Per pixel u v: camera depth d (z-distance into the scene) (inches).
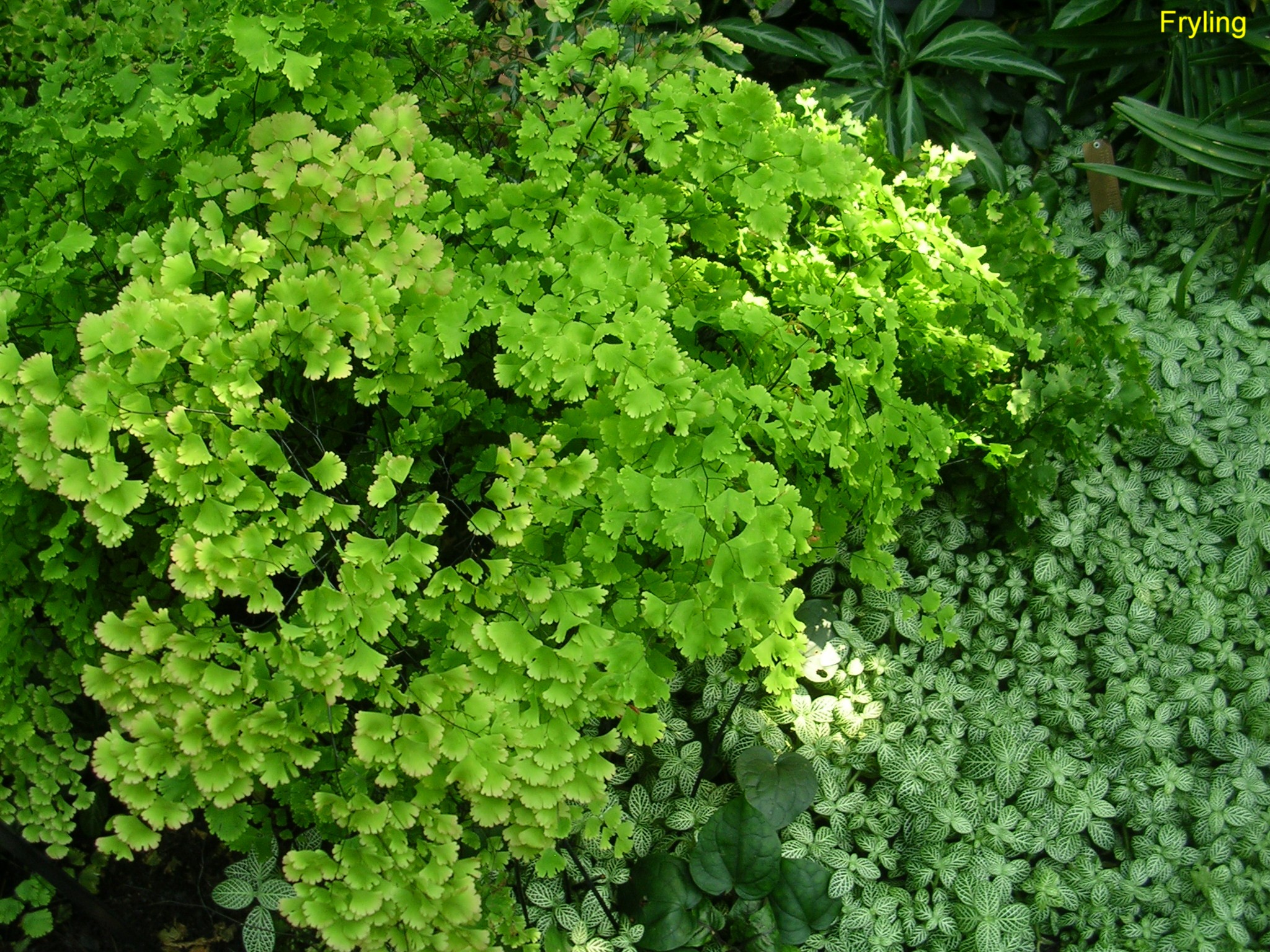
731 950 29.5
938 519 35.5
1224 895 31.4
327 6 25.7
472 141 32.2
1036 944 31.3
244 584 22.5
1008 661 34.2
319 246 24.2
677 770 31.1
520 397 26.0
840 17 44.7
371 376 27.0
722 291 28.2
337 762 23.6
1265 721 33.3
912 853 31.4
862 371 26.8
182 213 25.6
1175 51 41.9
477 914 23.2
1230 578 35.1
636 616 25.4
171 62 29.3
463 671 23.2
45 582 26.5
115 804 29.9
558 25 39.2
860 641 33.2
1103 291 40.4
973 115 43.5
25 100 34.3
